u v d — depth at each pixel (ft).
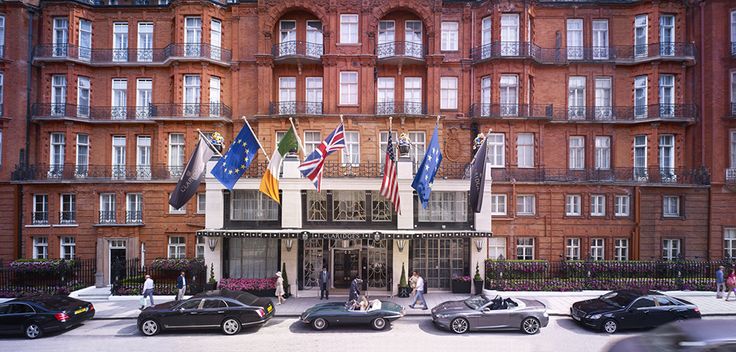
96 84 90.27
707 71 85.25
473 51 88.58
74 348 46.88
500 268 73.20
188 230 86.17
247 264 75.66
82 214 85.71
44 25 87.35
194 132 87.40
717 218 84.23
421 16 87.76
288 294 71.56
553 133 88.63
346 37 87.92
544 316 50.55
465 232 70.18
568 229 85.56
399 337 49.49
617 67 89.20
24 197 85.46
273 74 89.61
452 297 69.62
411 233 69.41
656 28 86.12
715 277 74.90
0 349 46.65
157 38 90.63
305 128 85.46
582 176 87.76
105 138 89.81
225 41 90.17
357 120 85.25
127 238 84.38
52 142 87.76
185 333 51.85
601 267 74.69
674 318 49.85
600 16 89.20
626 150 88.63
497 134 87.15
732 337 22.07
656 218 84.94
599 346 45.96
